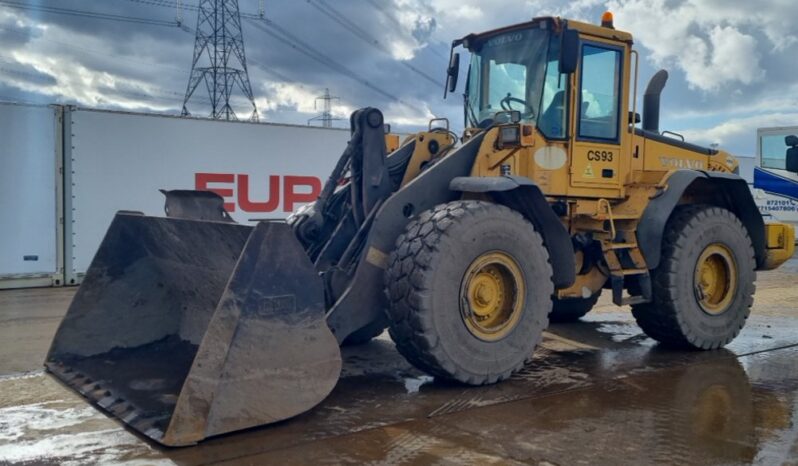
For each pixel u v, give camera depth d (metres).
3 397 4.16
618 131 5.44
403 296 4.16
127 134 9.78
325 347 3.79
